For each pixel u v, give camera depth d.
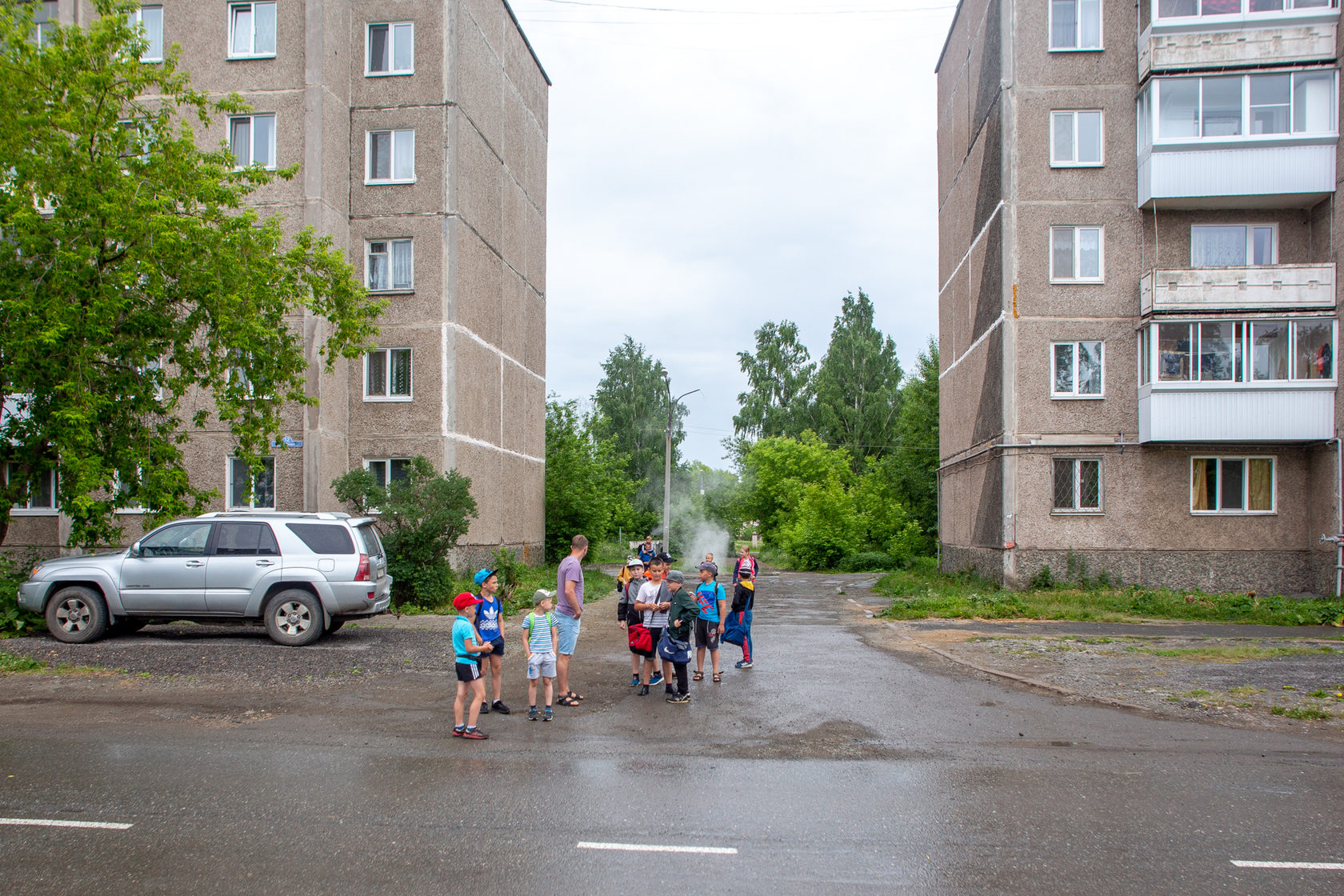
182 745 7.73
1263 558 21.67
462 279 23.73
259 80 22.42
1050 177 22.62
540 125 31.75
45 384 14.44
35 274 14.38
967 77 26.80
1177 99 21.75
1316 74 21.22
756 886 4.81
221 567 13.11
